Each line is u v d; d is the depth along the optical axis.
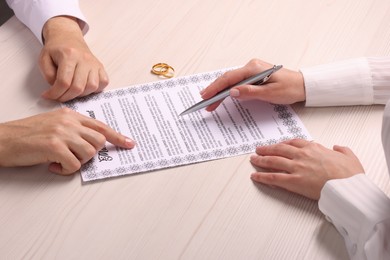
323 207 0.76
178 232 0.74
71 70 0.94
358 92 0.94
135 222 0.75
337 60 1.04
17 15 1.10
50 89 0.93
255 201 0.79
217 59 1.03
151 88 0.96
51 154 0.80
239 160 0.84
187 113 0.91
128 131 0.88
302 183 0.78
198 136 0.88
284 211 0.77
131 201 0.78
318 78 0.94
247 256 0.72
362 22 1.13
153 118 0.90
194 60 1.02
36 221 0.75
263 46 1.06
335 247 0.74
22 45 1.05
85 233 0.73
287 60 1.03
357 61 0.97
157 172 0.82
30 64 1.00
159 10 1.13
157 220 0.75
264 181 0.80
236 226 0.75
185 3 1.15
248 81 0.92
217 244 0.73
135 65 1.00
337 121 0.92
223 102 0.94
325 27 1.11
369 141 0.89
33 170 0.82
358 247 0.71
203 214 0.76
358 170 0.79
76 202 0.77
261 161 0.83
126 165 0.82
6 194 0.78
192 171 0.82
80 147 0.81
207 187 0.80
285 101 0.93
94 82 0.93
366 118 0.93
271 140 0.88
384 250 0.70
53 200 0.78
